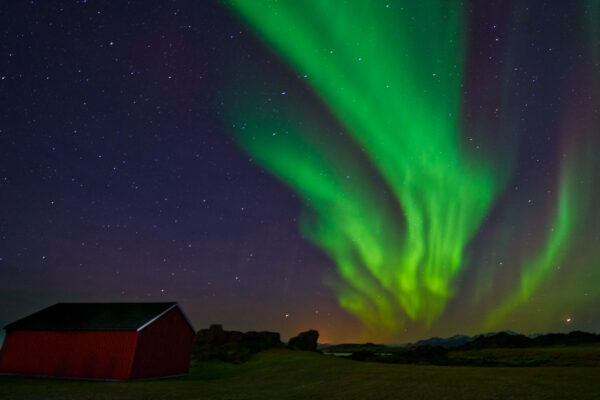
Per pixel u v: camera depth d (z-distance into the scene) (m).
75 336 26.80
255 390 18.31
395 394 15.30
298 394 16.53
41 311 31.17
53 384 21.16
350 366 28.09
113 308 30.27
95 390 18.45
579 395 13.23
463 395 14.33
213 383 22.31
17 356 27.27
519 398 13.25
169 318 29.48
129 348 25.50
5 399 15.45
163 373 27.88
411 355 43.12
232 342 49.91
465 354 45.62
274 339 51.75
